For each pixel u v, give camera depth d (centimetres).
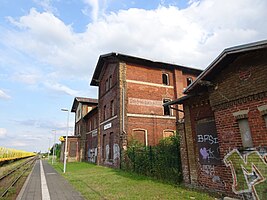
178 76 2153
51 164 2959
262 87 609
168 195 781
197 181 859
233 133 690
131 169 1488
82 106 3484
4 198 820
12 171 1867
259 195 591
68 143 3291
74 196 830
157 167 1152
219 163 760
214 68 719
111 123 1986
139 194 809
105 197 784
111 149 1975
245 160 642
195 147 890
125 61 1934
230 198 668
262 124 604
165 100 2041
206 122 845
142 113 1867
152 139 1844
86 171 1720
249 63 653
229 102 711
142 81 1959
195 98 905
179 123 996
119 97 1816
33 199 802
